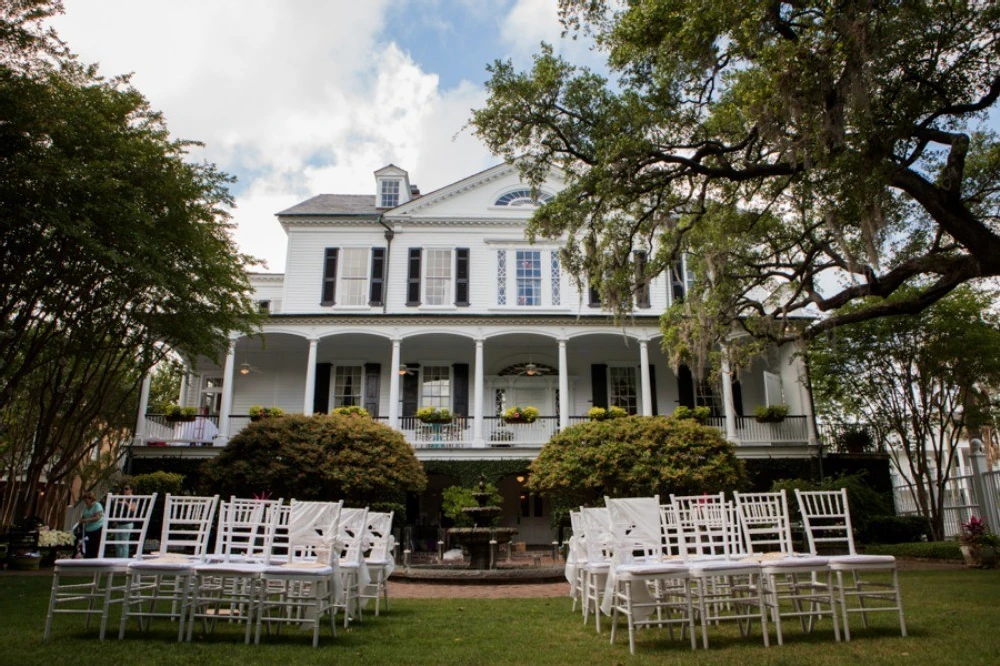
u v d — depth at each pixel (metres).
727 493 15.98
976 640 5.92
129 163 12.97
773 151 10.57
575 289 23.34
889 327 19.22
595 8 10.84
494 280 23.56
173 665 5.22
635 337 22.17
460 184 24.06
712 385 16.38
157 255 13.22
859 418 24.52
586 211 12.22
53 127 11.68
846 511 6.99
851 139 9.12
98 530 12.62
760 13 8.71
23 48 11.73
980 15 9.35
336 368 24.02
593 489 16.12
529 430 21.88
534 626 7.33
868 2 8.09
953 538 18.89
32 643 6.01
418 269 23.61
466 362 24.19
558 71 11.66
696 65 10.19
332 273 23.52
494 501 18.75
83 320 14.94
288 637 6.64
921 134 9.86
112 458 23.33
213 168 15.64
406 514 21.50
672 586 8.16
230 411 21.17
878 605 8.31
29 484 16.27
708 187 13.71
